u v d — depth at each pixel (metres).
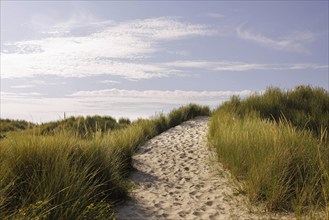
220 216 5.03
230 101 14.12
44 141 5.68
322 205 4.67
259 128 7.83
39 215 3.79
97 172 5.73
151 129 13.12
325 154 5.70
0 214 3.77
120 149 8.23
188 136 11.87
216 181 6.79
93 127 15.86
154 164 8.66
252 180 5.46
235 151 7.15
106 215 4.70
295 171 5.46
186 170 7.93
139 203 5.76
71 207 4.30
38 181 4.51
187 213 5.30
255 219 4.71
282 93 13.39
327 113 10.78
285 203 4.93
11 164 4.92
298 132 7.04
